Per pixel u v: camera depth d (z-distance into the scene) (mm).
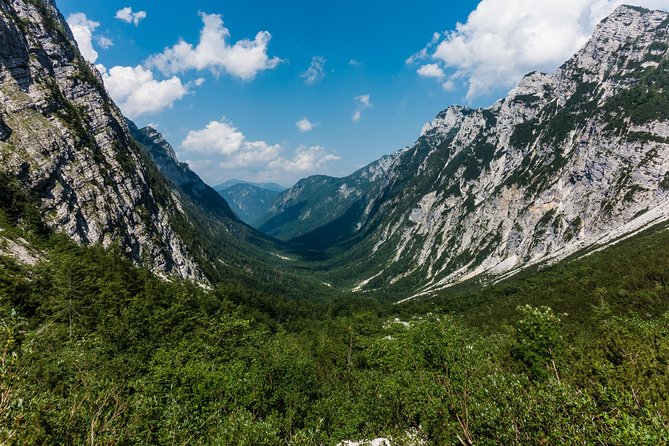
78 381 23781
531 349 31188
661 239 144500
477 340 40781
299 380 44312
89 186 145375
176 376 34250
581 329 56438
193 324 72000
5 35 143750
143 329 55031
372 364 66375
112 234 143250
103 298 72000
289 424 36094
